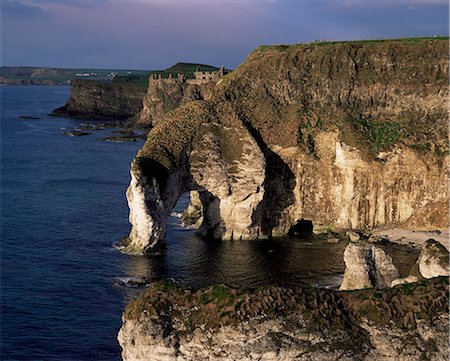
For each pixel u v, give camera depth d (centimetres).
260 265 7356
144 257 7619
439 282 3516
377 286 5325
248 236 8625
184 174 8594
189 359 3297
